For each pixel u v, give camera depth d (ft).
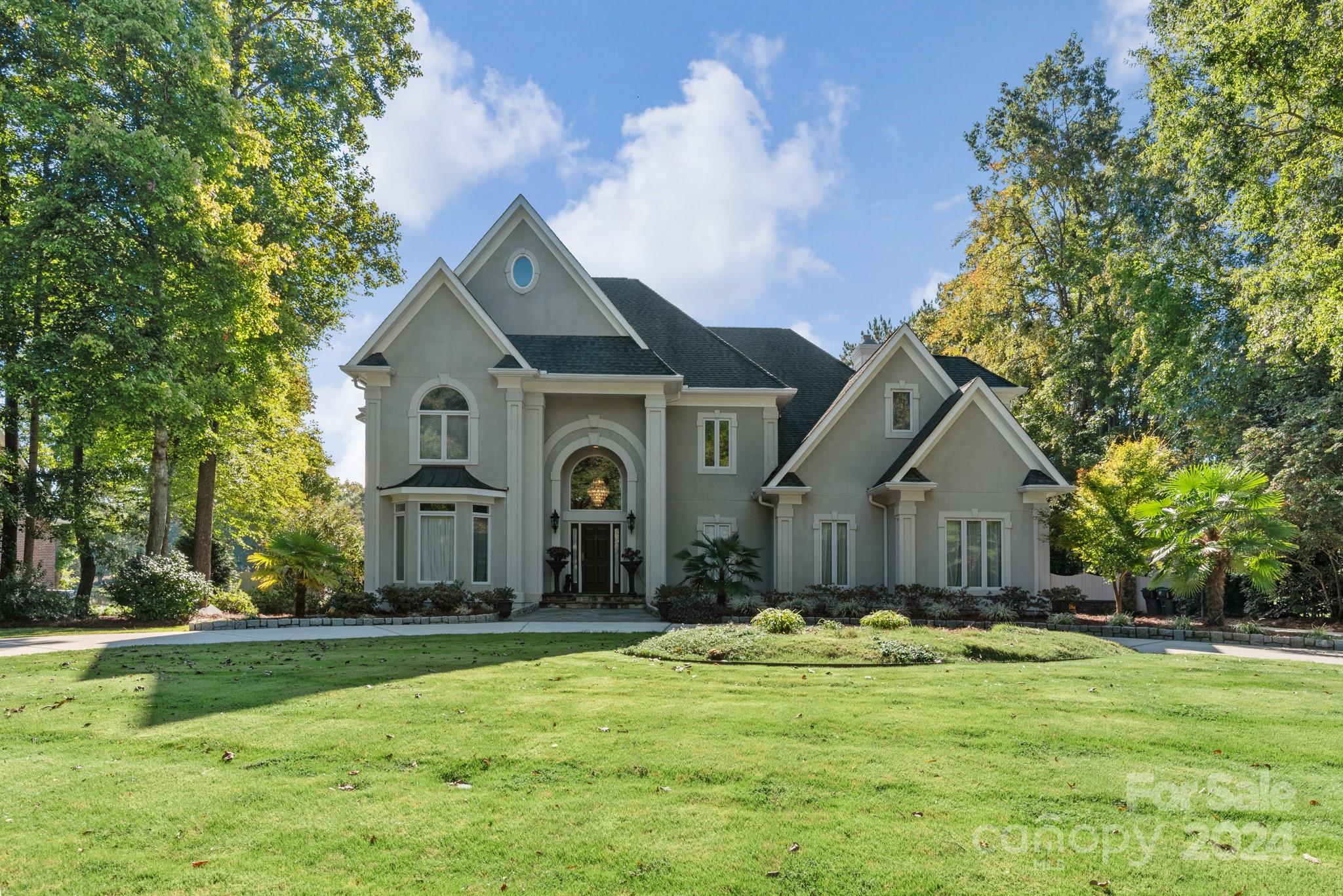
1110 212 116.78
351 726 25.84
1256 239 84.23
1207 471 60.34
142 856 16.08
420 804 18.94
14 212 60.54
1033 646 45.52
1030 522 73.77
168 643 47.70
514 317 81.51
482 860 15.93
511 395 73.36
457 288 73.72
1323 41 62.64
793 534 78.02
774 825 17.76
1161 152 81.92
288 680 33.96
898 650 41.98
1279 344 70.95
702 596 66.80
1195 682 35.42
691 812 18.49
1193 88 76.13
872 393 80.18
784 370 97.71
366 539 70.54
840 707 29.22
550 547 79.82
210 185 62.85
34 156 63.31
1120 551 68.03
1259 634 55.77
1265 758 22.98
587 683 33.71
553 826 17.65
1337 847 16.89
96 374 59.57
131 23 57.31
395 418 72.13
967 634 50.14
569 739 24.47
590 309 82.17
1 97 56.03
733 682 34.35
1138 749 23.81
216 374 72.28
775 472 84.07
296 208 80.38
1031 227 127.65
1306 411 71.36
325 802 19.06
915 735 25.11
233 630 57.93
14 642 48.75
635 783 20.51
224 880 15.06
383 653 42.42
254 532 131.95
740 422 84.89
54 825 17.67
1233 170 75.05
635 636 51.19
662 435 77.51
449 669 37.11
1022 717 27.71
